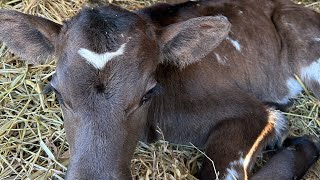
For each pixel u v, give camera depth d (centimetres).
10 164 120
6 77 136
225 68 133
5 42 113
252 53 138
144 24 106
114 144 98
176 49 112
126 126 100
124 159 100
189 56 114
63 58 101
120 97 99
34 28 109
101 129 98
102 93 98
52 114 129
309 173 132
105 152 97
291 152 130
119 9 107
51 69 137
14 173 120
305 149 131
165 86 125
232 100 130
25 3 151
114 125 98
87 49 99
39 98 132
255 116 129
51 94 132
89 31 100
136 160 121
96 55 99
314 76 145
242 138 125
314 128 140
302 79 146
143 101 104
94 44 99
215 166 122
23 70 136
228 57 134
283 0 151
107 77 98
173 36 109
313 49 144
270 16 146
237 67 135
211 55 132
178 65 117
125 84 99
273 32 143
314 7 166
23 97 132
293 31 144
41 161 122
